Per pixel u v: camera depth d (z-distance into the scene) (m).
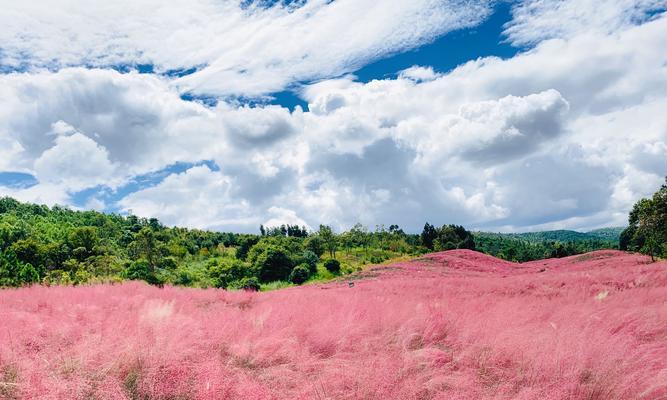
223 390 4.96
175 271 50.50
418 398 4.85
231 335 7.43
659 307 9.04
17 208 106.62
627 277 18.31
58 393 4.76
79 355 5.91
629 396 4.84
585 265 33.75
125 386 5.24
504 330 7.27
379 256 69.00
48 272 37.84
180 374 5.36
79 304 10.95
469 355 6.28
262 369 5.93
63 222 96.75
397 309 9.93
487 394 4.91
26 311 10.10
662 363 5.72
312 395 4.89
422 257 42.25
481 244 112.75
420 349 6.65
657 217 29.61
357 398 4.82
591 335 6.79
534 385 5.09
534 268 38.06
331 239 68.81
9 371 5.38
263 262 50.03
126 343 6.20
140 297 13.18
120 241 79.31
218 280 45.72
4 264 28.53
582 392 4.91
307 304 11.47
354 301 11.32
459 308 10.20
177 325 7.66
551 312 9.39
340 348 6.90
